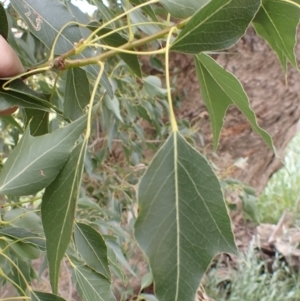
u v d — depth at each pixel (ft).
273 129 4.44
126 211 3.65
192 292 0.79
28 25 1.15
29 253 1.33
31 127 1.30
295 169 7.21
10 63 1.12
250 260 5.17
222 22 0.89
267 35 1.18
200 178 0.82
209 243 0.80
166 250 0.80
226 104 1.22
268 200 6.87
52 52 1.08
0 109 1.04
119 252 2.01
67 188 0.88
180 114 4.29
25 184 0.90
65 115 1.30
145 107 3.14
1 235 1.31
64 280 3.52
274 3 1.04
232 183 3.62
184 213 0.81
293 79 4.06
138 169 3.36
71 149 0.91
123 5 1.39
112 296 1.20
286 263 5.55
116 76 2.96
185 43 0.91
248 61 4.02
